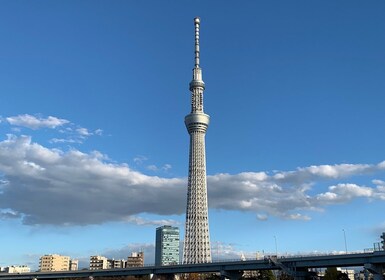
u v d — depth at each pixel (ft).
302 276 609.42
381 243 549.13
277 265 623.36
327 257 576.61
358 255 549.95
